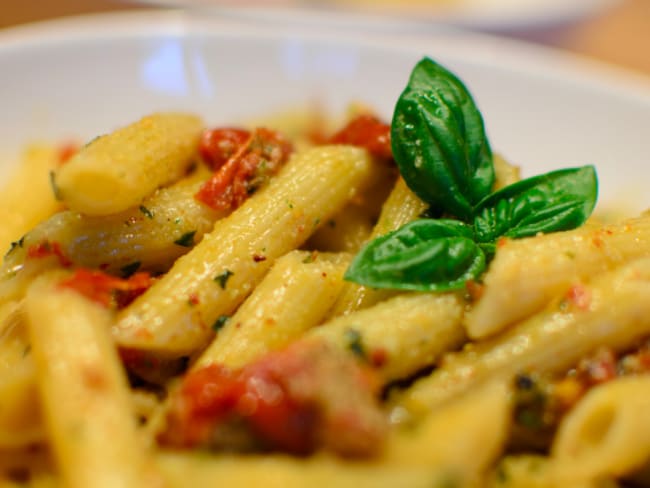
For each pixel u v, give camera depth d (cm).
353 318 14
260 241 15
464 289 14
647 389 13
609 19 32
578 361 14
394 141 16
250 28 24
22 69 21
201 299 14
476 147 16
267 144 17
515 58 24
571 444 13
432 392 13
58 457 12
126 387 13
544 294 14
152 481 11
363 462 11
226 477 11
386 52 24
